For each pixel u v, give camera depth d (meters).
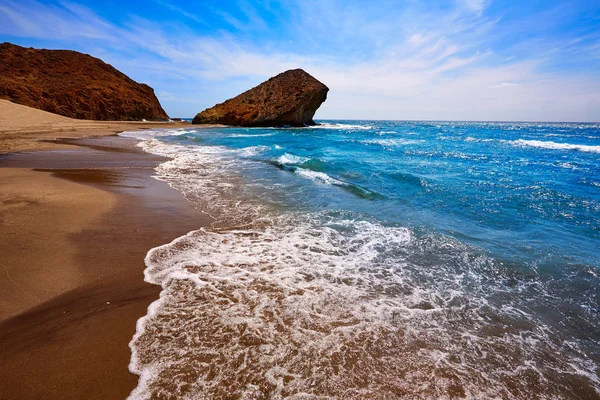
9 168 8.08
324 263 3.68
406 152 15.92
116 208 5.25
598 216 5.61
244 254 3.84
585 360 2.26
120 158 11.25
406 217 5.52
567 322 2.70
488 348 2.34
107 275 3.12
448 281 3.34
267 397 1.81
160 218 4.96
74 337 2.23
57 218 4.45
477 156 14.53
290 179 8.61
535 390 1.98
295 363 2.08
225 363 2.04
